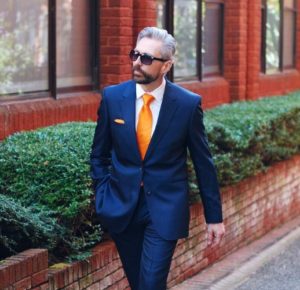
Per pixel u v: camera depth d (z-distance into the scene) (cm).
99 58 823
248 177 872
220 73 1116
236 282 727
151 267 463
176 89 478
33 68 737
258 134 878
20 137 636
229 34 1112
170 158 475
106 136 486
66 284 534
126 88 479
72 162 565
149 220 473
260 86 1226
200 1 1040
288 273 768
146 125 473
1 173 579
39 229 525
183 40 1005
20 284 482
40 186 567
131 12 830
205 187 486
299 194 1077
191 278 723
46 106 732
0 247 535
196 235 730
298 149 1067
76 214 557
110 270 589
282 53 1336
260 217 917
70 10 788
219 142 805
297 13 1408
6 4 704
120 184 476
